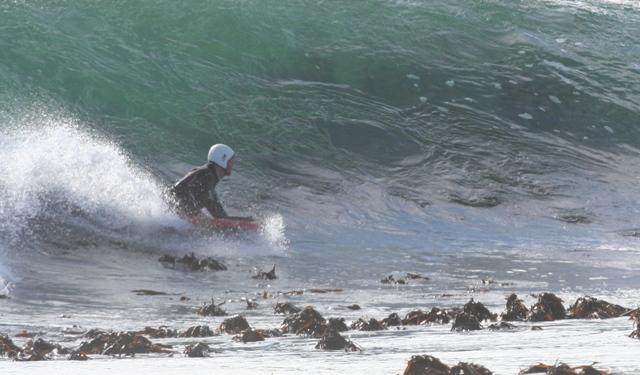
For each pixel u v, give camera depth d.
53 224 41.66
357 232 49.94
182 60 69.81
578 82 80.69
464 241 49.09
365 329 18.34
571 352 11.33
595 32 91.19
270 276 35.34
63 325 22.17
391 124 68.25
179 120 63.03
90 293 29.86
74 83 63.59
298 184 57.72
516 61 82.06
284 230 48.91
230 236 46.03
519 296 30.14
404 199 57.31
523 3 92.94
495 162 65.50
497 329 17.23
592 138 72.81
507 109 74.56
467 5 88.81
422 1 87.19
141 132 60.56
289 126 65.12
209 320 23.50
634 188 64.50
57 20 68.94
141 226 44.22
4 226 39.94
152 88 65.44
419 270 38.88
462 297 29.73
